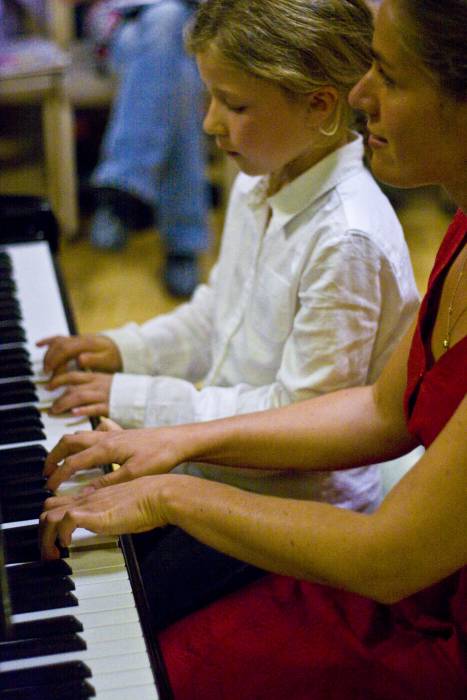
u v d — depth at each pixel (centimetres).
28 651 110
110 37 413
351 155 159
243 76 146
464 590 133
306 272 156
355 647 138
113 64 404
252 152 155
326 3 145
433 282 134
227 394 166
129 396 163
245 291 172
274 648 139
